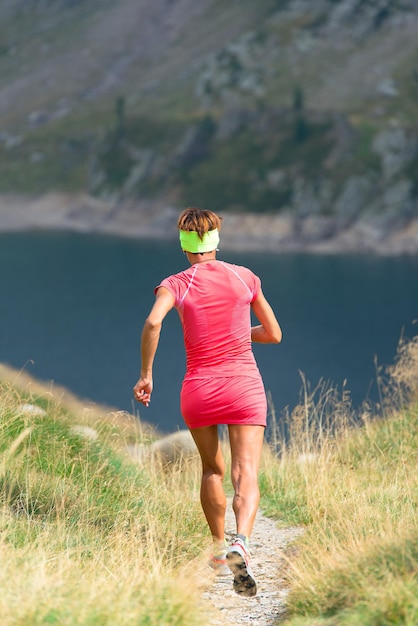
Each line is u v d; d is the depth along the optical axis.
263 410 9.71
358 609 7.56
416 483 14.14
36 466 13.30
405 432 17.81
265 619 8.88
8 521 10.66
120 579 8.70
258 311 10.16
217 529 10.23
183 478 16.98
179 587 8.08
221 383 9.55
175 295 9.67
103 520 12.13
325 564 9.47
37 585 7.69
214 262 10.01
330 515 12.83
